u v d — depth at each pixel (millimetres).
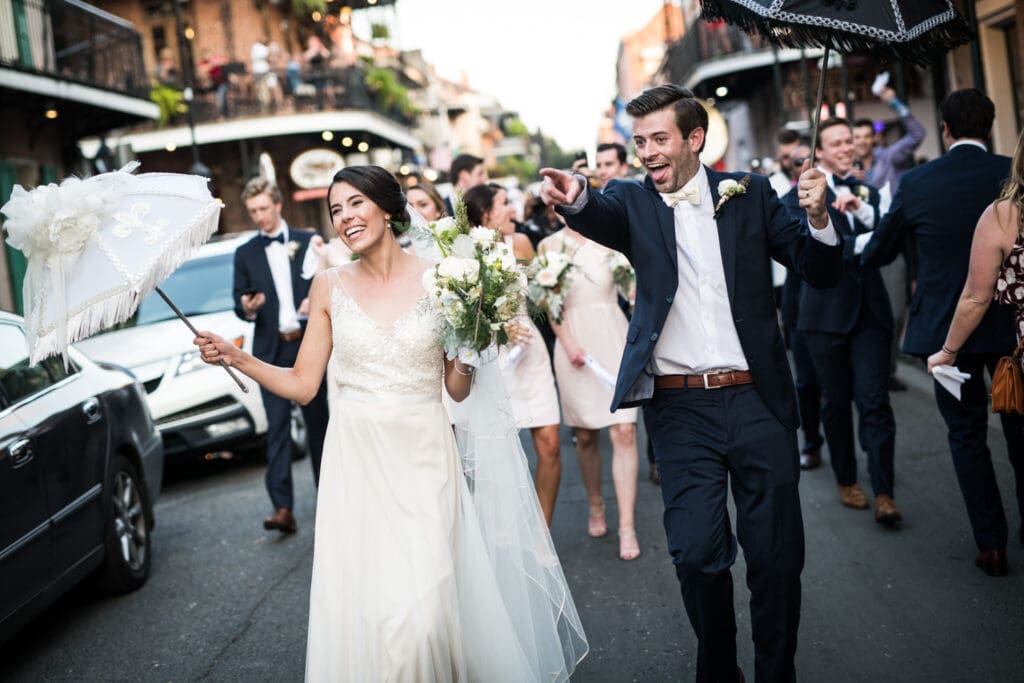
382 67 30516
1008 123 12664
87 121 17234
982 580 4598
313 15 31031
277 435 6461
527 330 4938
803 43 3371
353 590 3191
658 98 3504
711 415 3439
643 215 3545
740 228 3467
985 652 3852
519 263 3469
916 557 4973
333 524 3277
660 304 3479
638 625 4461
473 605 3260
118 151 15695
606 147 6961
